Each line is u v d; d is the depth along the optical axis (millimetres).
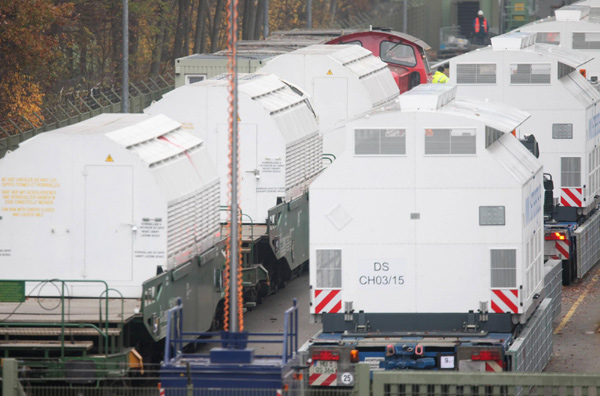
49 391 78750
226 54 165875
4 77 165750
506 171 81062
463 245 81625
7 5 157625
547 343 93375
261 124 114500
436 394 70312
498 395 70312
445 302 81938
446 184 81562
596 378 68750
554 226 120875
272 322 106688
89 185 86750
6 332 79625
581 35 154625
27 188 87188
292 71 140125
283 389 68125
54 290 87438
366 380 71812
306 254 122812
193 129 114562
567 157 122125
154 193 86312
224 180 114688
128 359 79938
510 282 81438
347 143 82062
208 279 95812
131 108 174375
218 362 68562
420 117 81562
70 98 190000
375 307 82312
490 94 123000
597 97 129250
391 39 177250
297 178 119625
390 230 82000
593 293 120188
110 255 86938
